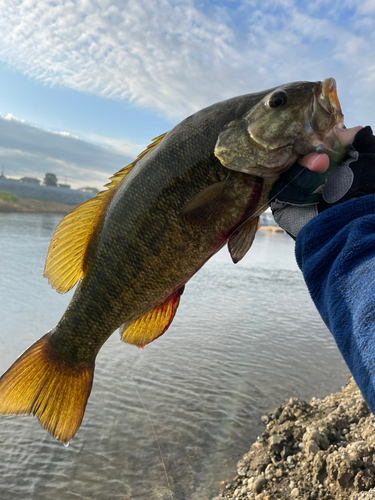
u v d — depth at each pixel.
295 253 0.32
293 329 2.13
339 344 0.25
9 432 1.01
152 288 0.45
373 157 0.35
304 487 0.73
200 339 1.84
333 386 1.36
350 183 0.35
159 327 0.49
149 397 1.22
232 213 0.41
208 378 1.38
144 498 0.79
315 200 0.36
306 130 0.37
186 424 1.07
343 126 0.37
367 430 0.83
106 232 0.46
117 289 0.46
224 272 4.28
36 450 0.94
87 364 0.51
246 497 0.76
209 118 0.41
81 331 0.49
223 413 1.14
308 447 0.82
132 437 1.00
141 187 0.44
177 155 0.42
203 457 0.92
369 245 0.26
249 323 2.21
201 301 2.72
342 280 0.26
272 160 0.38
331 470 0.71
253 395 1.26
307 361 1.62
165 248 0.43
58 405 0.51
